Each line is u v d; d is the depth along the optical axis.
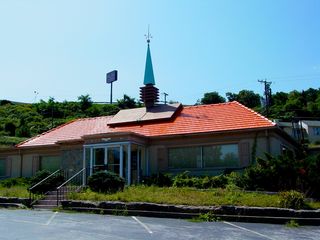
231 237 11.72
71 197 18.97
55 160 28.89
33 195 21.17
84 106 72.44
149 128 26.48
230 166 22.98
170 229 13.02
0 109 72.81
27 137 54.19
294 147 28.53
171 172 24.28
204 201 16.47
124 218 15.59
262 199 16.25
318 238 11.68
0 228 13.07
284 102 85.25
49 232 12.30
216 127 23.89
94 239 11.23
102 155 24.50
